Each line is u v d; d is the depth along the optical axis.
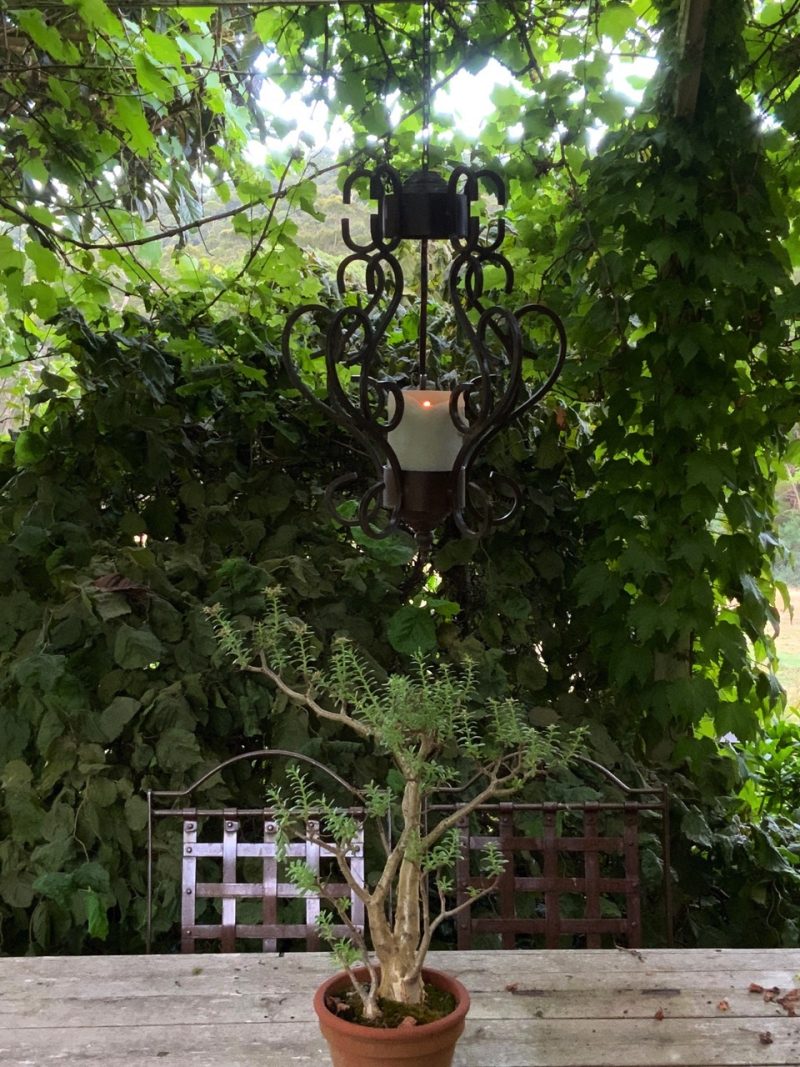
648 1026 1.19
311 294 2.59
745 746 2.70
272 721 2.12
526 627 2.47
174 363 2.47
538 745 0.99
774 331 2.13
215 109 2.41
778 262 2.02
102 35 2.11
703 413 2.10
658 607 2.17
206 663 2.05
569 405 2.54
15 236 2.51
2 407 2.98
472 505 1.24
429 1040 0.85
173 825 1.93
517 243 2.48
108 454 2.34
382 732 0.96
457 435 1.16
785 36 2.01
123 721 1.93
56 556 2.15
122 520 2.36
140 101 2.29
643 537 2.20
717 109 1.94
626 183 2.02
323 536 2.43
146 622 2.04
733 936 2.25
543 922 1.55
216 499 2.44
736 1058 1.12
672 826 2.28
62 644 1.98
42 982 1.31
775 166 2.15
